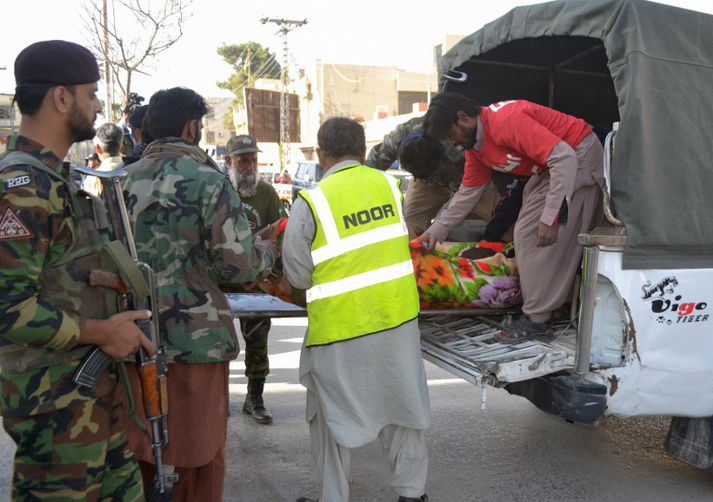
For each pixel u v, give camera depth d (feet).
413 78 159.33
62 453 7.11
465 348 12.15
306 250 10.34
